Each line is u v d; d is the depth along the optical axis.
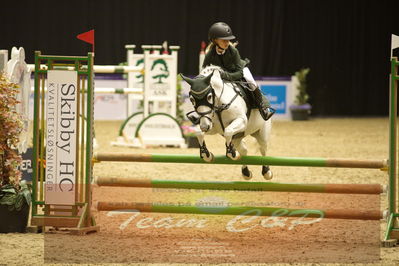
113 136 26.95
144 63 21.97
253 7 40.59
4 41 37.72
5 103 10.61
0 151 10.45
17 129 10.84
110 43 39.03
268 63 41.56
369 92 43.09
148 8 39.44
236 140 10.17
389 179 10.16
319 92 42.22
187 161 10.13
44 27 38.06
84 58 10.46
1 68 11.23
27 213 10.55
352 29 42.38
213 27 9.58
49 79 10.38
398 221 10.41
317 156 21.11
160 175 16.75
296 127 32.69
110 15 38.91
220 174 17.03
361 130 31.12
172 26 39.84
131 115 23.23
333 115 42.56
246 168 11.00
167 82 22.58
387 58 43.00
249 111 9.96
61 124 10.43
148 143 22.41
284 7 41.28
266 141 10.60
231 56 9.73
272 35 41.38
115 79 35.59
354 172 17.94
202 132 9.23
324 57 42.22
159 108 23.98
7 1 37.50
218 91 9.29
